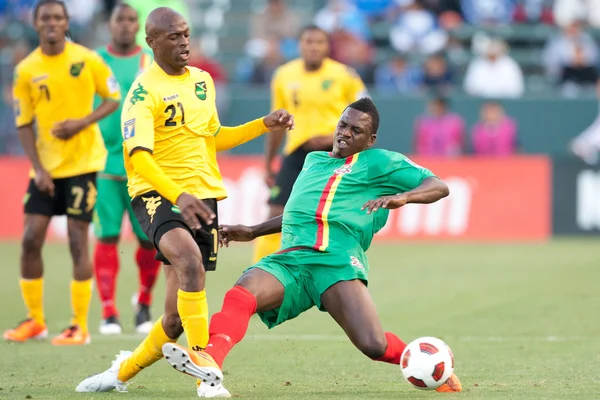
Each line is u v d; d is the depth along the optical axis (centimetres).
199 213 1983
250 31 8338
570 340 2972
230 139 2286
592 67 7275
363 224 2200
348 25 7569
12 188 6375
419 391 2177
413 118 6794
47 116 3023
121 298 4081
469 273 4675
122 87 3419
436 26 7744
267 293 2120
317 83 3691
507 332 3141
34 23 3000
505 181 6212
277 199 3741
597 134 6769
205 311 2078
